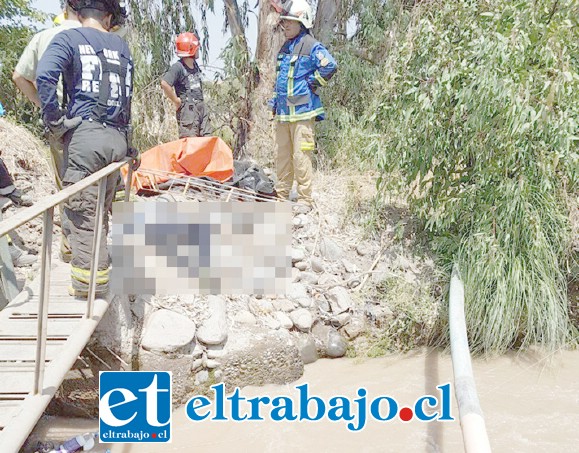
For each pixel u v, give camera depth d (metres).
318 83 5.83
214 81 8.66
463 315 4.63
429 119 5.21
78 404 4.30
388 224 6.04
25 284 4.54
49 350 3.41
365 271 5.61
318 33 8.79
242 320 4.79
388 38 8.30
